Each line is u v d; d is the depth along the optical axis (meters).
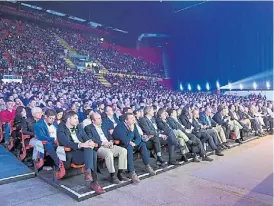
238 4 30.81
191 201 3.85
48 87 20.42
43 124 4.80
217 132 7.53
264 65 28.66
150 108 6.52
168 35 39.84
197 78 36.59
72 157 4.29
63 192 4.11
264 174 5.16
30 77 23.19
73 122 4.46
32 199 3.82
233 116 8.84
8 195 3.94
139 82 33.75
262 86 28.78
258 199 3.95
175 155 6.29
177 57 38.91
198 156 6.37
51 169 5.02
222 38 33.16
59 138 4.28
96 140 4.64
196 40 36.38
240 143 8.35
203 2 34.28
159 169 5.27
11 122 6.17
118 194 4.08
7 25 31.39
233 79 32.28
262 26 28.67
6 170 4.80
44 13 37.22
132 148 4.74
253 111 10.65
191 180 4.79
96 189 4.04
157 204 3.73
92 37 41.09
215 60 34.00
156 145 5.59
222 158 6.50
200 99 19.39
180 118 7.27
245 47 30.67
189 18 36.69
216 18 33.59
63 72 27.25
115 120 7.03
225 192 4.21
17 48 28.17
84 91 19.77
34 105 7.75
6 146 6.20
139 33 43.47
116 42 44.47
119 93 21.23
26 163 5.26
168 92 29.23
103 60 36.03
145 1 37.25
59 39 35.44
